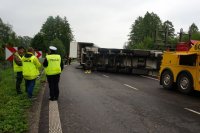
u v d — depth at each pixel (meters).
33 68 10.82
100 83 17.58
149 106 10.64
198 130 7.63
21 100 10.16
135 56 26.48
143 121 8.33
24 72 10.73
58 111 9.21
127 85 17.12
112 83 17.88
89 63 27.45
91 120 8.21
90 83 17.41
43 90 13.66
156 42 20.78
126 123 8.02
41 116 8.52
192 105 11.41
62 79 19.45
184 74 14.74
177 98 13.12
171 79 15.88
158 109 10.17
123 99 11.89
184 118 8.95
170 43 19.95
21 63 11.30
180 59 15.20
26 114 8.41
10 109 8.59
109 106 10.26
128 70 26.67
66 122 7.93
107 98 11.96
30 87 10.83
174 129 7.62
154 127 7.74
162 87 17.23
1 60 26.19
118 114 9.06
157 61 25.91
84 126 7.59
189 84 14.35
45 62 10.82
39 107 9.59
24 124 7.22
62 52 87.44
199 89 13.73
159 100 12.19
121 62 26.88
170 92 15.15
